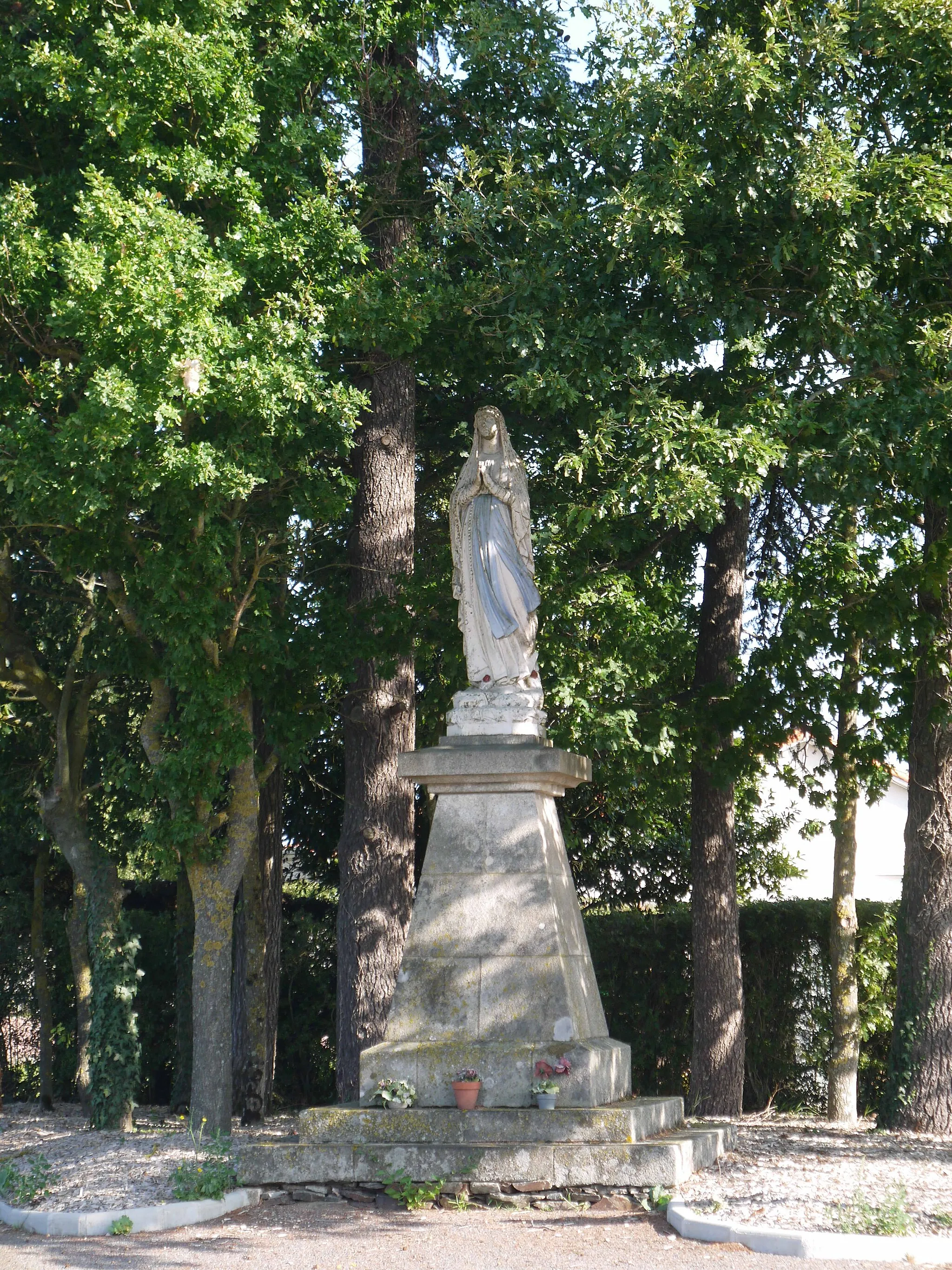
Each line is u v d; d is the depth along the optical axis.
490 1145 10.44
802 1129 15.59
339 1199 10.57
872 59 14.58
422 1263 8.66
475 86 16.33
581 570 15.81
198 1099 14.32
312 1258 8.93
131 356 11.51
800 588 17.97
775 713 16.77
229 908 14.68
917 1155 12.49
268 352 12.38
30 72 12.73
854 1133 14.85
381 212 16.64
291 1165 10.72
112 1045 16.58
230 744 13.74
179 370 11.10
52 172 14.06
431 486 19.81
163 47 12.09
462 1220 9.82
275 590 17.30
